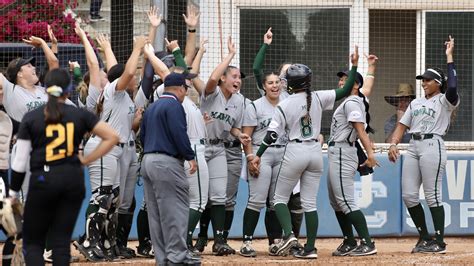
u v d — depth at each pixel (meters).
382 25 42.75
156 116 26.84
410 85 41.16
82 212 35.41
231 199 32.34
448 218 37.62
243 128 32.16
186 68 29.53
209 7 41.78
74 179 23.58
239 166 32.22
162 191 26.80
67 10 40.44
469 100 42.31
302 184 30.92
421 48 42.59
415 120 32.53
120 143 29.78
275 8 42.38
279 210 30.72
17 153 23.69
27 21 39.72
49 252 28.61
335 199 31.98
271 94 32.22
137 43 29.42
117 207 29.97
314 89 42.53
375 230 37.41
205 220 32.25
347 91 30.97
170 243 26.97
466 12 42.50
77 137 23.72
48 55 29.83
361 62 42.47
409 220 37.56
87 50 30.80
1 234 35.59
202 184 30.17
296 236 33.06
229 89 31.41
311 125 30.62
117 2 40.53
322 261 29.86
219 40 41.78
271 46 42.38
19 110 28.86
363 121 31.23
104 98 29.53
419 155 32.44
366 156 32.12
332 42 42.53
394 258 30.88
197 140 30.23
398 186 37.53
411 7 42.50
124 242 31.05
